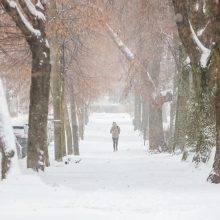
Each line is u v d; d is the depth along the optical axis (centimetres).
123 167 4275
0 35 3803
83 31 5003
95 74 6738
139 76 6738
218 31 2695
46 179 2962
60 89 5284
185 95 4841
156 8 4831
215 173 2702
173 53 6012
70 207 1855
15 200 2014
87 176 3391
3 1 2944
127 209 1805
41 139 3139
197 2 3694
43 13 3108
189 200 2003
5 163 2520
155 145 7256
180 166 3862
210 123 3281
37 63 3103
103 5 4278
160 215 1672
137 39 6222
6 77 4869
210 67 3234
